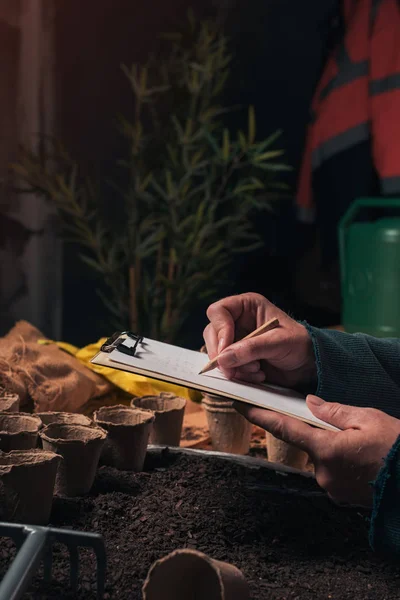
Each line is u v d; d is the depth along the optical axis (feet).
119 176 11.82
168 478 3.56
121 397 5.56
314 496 3.53
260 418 3.12
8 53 10.70
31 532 2.25
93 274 11.30
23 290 11.28
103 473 3.53
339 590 2.66
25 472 2.81
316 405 3.22
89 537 2.35
